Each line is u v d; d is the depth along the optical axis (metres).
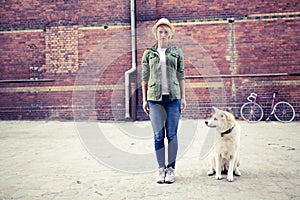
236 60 10.41
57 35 11.02
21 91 11.11
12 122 10.48
